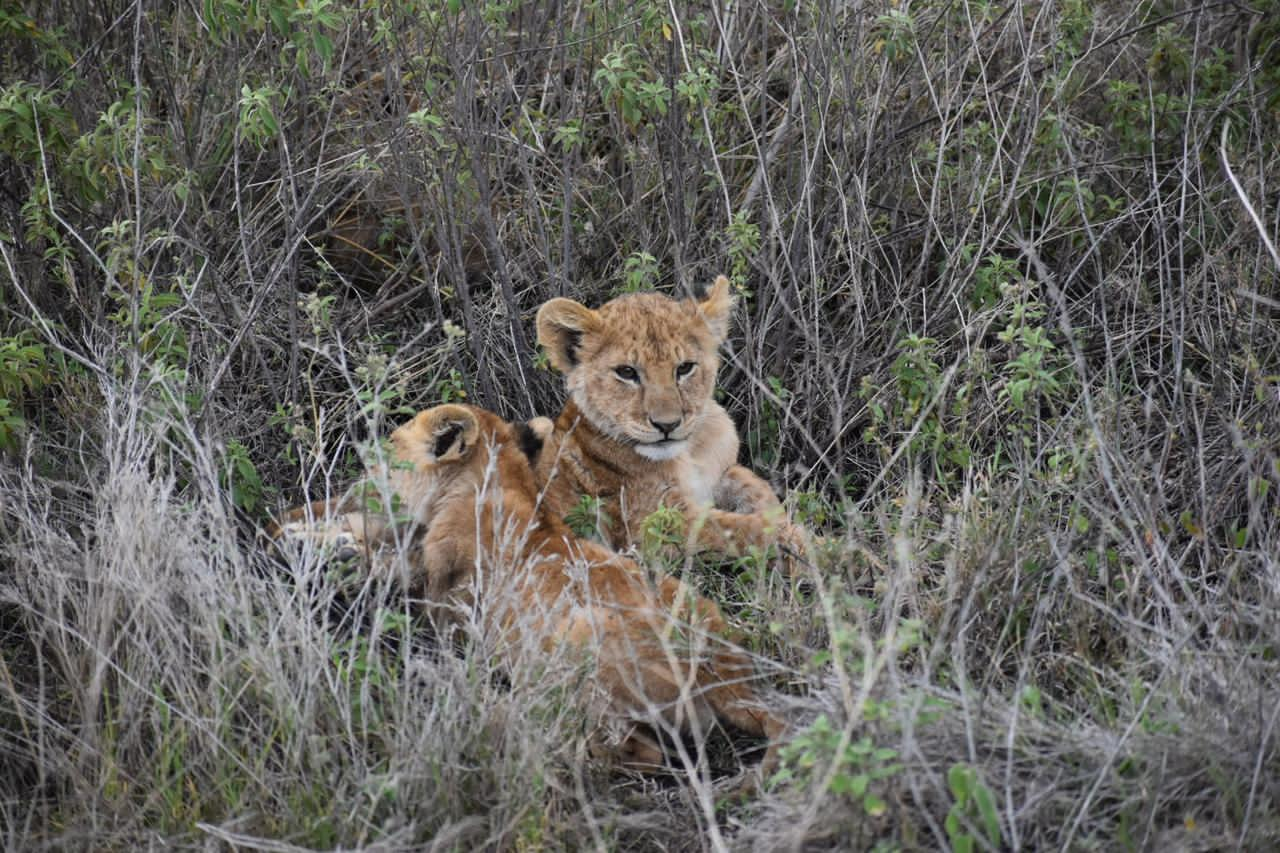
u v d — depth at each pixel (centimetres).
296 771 788
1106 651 867
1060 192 1249
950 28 1325
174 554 870
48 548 916
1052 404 1052
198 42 1367
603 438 1131
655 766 851
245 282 1244
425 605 941
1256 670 782
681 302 1134
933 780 696
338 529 970
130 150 1159
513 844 768
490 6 1175
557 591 878
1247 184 1238
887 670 750
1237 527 965
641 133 1284
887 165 1312
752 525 1077
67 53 1261
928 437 1020
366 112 1348
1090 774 733
